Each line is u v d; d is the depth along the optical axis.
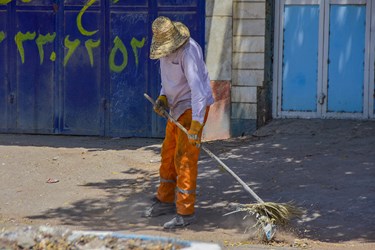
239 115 12.01
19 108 13.11
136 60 12.58
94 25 12.70
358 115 12.00
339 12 11.98
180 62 7.30
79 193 9.04
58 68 12.91
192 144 7.24
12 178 9.70
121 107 12.72
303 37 12.11
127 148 11.72
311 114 12.16
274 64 12.23
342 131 11.27
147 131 12.66
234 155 10.50
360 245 6.84
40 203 8.63
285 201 8.27
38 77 13.00
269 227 6.97
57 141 12.38
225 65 12.00
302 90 12.16
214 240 6.98
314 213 7.83
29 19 12.94
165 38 7.21
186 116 7.46
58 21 12.83
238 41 11.95
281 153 10.37
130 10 12.52
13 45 13.04
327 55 12.04
